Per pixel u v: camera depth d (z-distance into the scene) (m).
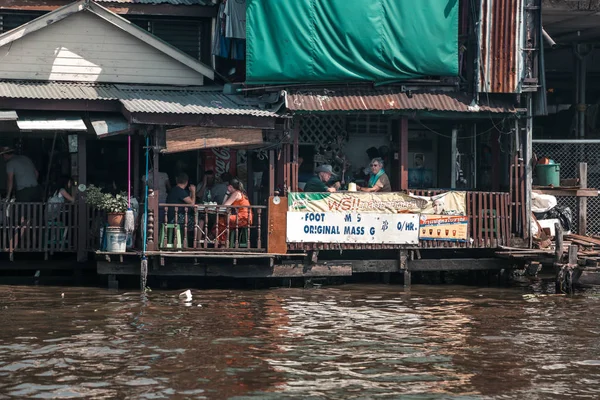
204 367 13.16
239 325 16.17
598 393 12.23
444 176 26.19
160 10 23.83
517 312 18.02
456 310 18.20
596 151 27.95
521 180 22.67
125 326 15.92
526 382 12.72
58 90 21.61
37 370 12.87
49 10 23.55
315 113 21.53
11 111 20.73
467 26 22.59
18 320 16.38
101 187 21.77
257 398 11.74
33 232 20.81
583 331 16.14
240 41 23.03
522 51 22.28
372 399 11.80
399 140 22.47
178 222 21.19
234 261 20.09
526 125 22.77
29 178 21.62
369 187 22.58
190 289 20.67
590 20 25.12
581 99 28.17
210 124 20.69
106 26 22.75
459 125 25.70
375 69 21.78
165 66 23.14
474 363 13.72
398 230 21.58
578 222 23.94
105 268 20.09
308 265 21.02
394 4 21.72
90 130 21.55
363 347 14.62
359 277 22.84
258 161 24.41
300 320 16.80
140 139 24.05
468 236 22.02
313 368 13.26
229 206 20.59
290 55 21.44
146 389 12.02
